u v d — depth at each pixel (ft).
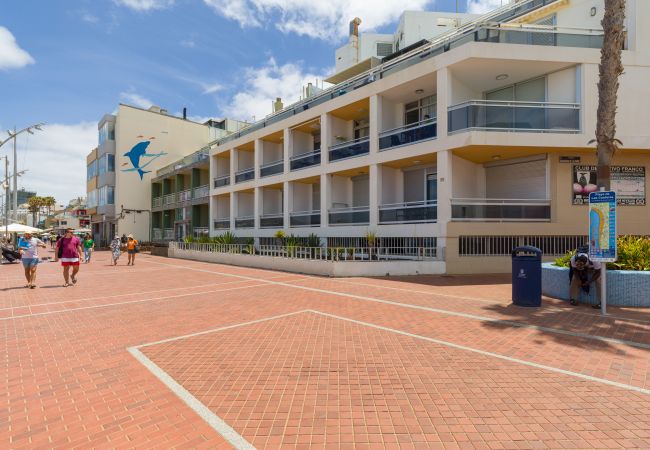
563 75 46.11
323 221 61.21
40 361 15.92
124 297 31.35
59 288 36.83
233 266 61.00
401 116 57.11
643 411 11.18
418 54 51.44
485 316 22.99
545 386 12.95
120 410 11.59
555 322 21.40
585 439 9.74
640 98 45.16
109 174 122.62
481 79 49.11
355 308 25.86
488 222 45.01
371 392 12.64
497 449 9.33
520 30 45.11
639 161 46.16
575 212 45.21
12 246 102.47
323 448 9.41
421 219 48.19
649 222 45.65
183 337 19.29
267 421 10.80
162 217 120.88
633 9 46.55
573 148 43.78
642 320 21.65
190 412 11.41
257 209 76.48
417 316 23.27
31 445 9.74
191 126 133.08
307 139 72.18
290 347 17.49
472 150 45.16
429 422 10.66
